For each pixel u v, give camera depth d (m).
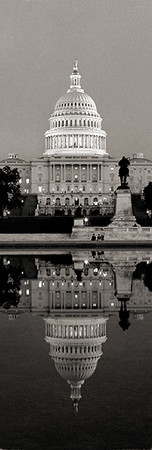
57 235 92.94
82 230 92.25
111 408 14.43
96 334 22.53
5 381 16.62
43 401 15.00
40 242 87.00
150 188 143.62
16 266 50.41
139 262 54.75
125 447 12.30
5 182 138.00
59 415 13.98
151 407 14.45
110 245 85.06
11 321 25.31
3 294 32.97
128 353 19.69
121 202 92.94
